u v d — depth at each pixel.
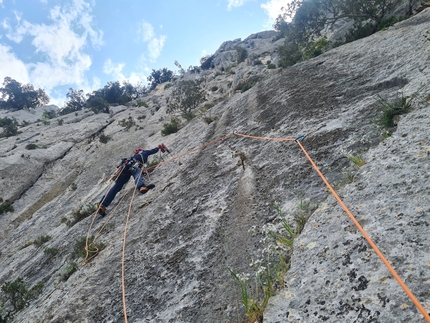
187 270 3.26
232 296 2.62
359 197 2.50
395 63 4.82
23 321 4.31
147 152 7.34
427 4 10.37
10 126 35.94
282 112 5.83
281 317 1.95
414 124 2.92
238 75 29.69
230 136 6.45
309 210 2.95
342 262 2.05
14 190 20.16
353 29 15.20
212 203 4.31
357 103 4.43
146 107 40.31
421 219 1.95
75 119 39.72
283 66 21.14
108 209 7.14
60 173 22.47
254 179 4.18
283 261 2.47
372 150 3.03
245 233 3.28
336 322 1.72
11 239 12.91
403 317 1.53
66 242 6.66
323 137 4.04
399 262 1.78
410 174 2.35
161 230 4.36
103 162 17.33
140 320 2.93
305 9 19.77
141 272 3.62
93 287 3.83
